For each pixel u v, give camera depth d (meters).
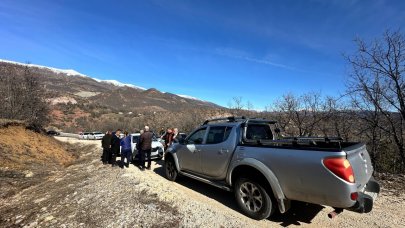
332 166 4.03
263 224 4.93
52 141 21.88
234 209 5.75
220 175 6.05
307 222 5.01
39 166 12.55
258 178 5.08
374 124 9.99
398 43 8.87
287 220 5.10
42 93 35.75
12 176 10.44
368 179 4.58
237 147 5.61
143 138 10.43
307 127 13.21
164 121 38.12
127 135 11.39
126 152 11.28
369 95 9.63
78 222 5.42
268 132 6.45
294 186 4.48
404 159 9.66
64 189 7.90
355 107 10.28
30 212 6.54
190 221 4.83
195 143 7.04
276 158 4.75
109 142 12.41
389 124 9.91
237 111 20.98
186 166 7.31
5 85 31.47
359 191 4.11
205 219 4.87
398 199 6.02
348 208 4.05
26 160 13.19
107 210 5.74
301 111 13.71
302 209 5.59
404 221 4.95
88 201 6.50
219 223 4.70
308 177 4.29
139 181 7.53
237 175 5.62
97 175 9.26
